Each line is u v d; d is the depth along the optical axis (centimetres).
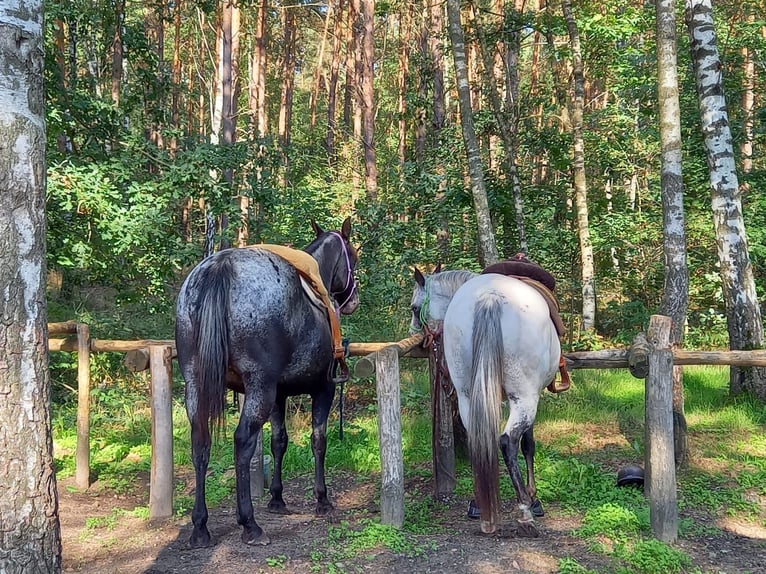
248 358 370
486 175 1077
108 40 1259
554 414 743
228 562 369
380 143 2156
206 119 2227
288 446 626
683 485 512
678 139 630
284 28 2092
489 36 1096
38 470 250
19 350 246
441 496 499
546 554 379
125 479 580
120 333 933
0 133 245
